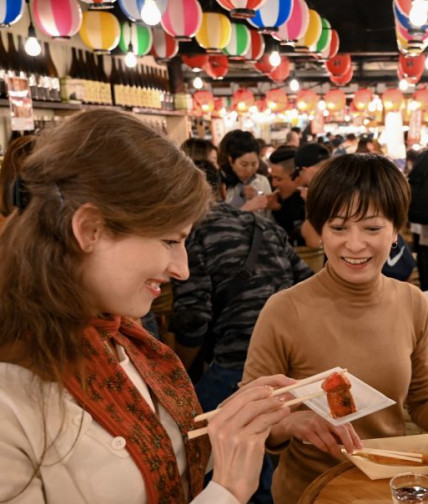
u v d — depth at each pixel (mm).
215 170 2857
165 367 1263
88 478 976
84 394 988
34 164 924
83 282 948
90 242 923
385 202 1521
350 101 20453
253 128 21344
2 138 4387
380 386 1612
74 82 4844
